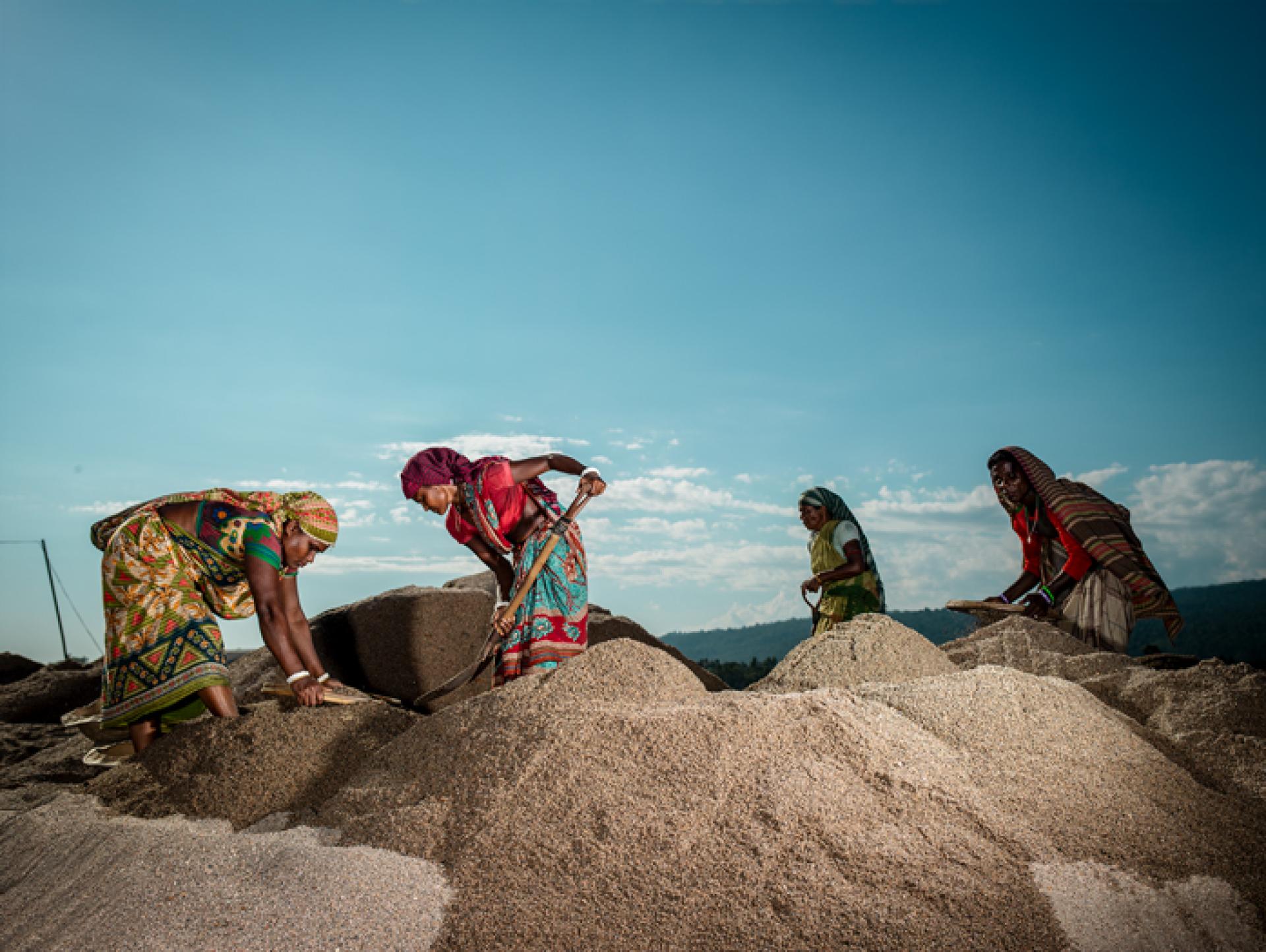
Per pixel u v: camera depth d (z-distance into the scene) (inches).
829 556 296.5
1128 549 255.8
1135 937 105.4
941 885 107.0
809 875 105.4
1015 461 273.9
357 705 164.4
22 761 248.8
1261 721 178.2
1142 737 169.2
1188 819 137.4
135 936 96.4
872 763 129.0
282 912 98.3
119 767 156.4
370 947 93.6
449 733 140.7
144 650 165.0
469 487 190.7
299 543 175.0
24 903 107.7
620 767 122.3
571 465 194.2
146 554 167.8
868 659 195.6
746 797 118.1
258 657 267.3
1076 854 121.6
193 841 115.8
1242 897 117.9
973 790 131.7
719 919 99.0
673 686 151.1
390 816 122.2
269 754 149.3
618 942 95.4
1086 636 255.0
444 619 243.4
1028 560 276.8
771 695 148.0
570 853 109.0
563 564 187.9
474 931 96.5
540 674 154.9
